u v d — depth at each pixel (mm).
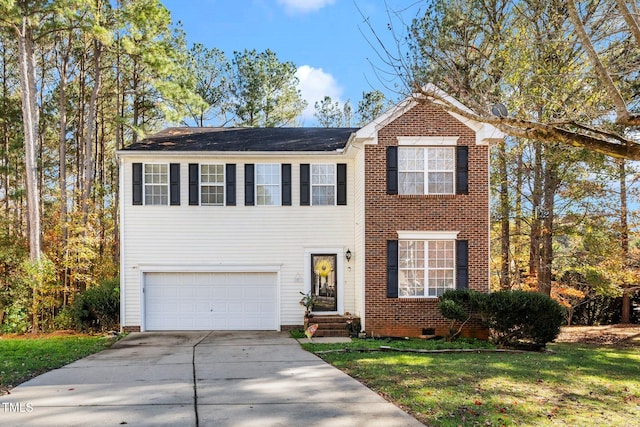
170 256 19859
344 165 20344
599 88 14617
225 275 20109
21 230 32062
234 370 11977
